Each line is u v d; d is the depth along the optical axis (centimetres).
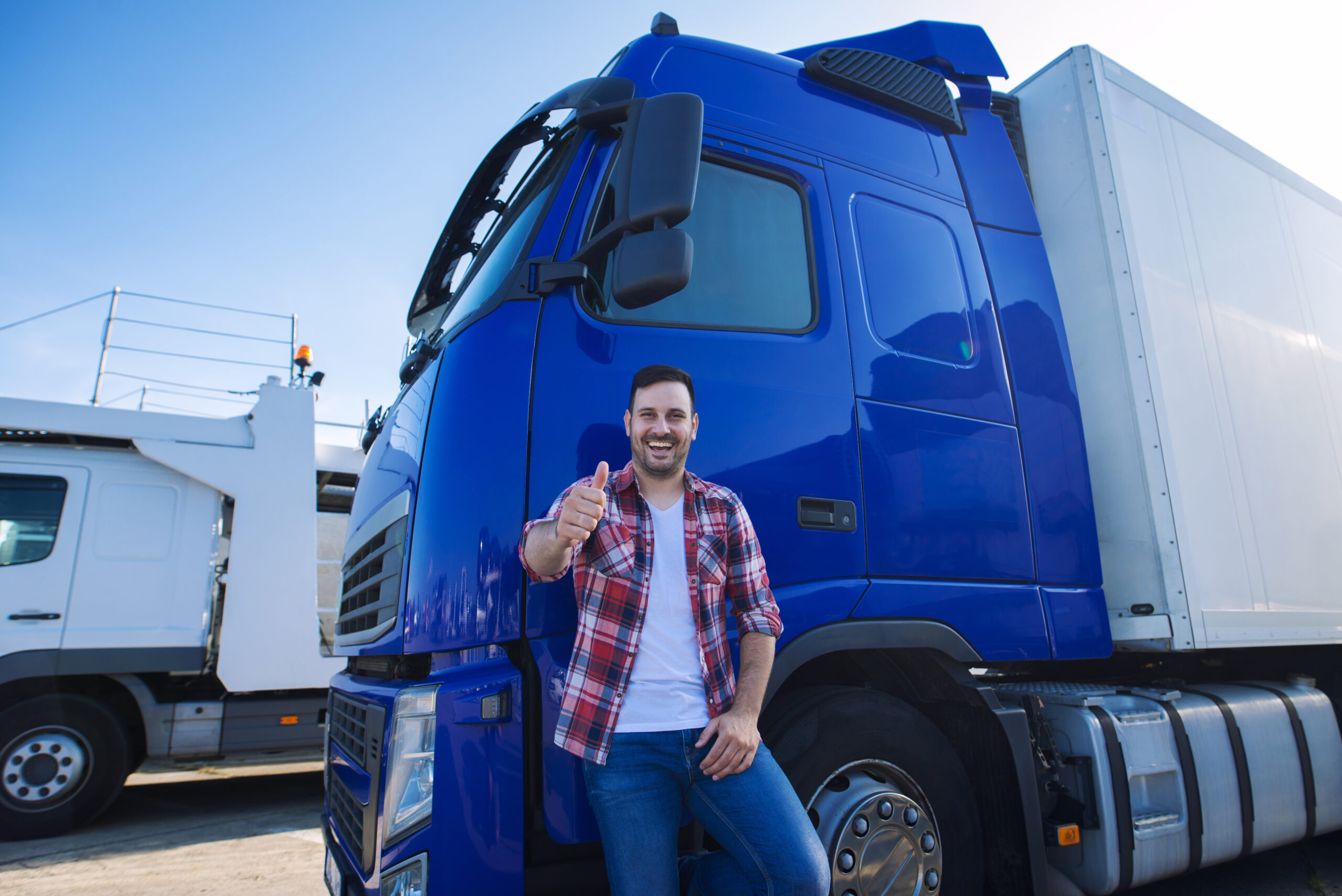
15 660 514
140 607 556
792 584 202
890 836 200
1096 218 309
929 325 256
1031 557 251
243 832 510
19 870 421
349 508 700
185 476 591
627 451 194
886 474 226
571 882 177
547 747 170
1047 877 217
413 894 162
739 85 251
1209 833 281
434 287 311
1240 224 369
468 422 189
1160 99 352
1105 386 298
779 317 228
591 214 214
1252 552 309
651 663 166
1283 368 361
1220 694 326
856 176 261
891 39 324
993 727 231
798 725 198
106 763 525
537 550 159
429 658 198
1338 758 346
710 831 168
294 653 595
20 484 543
